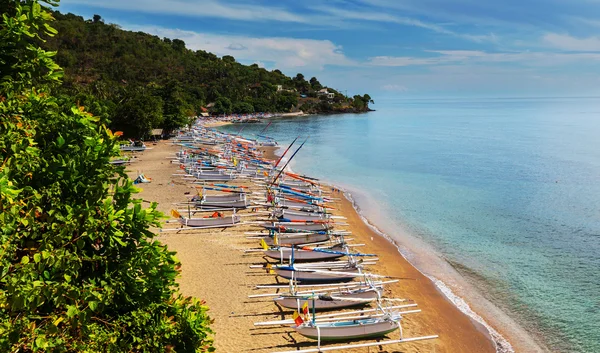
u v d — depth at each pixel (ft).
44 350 23.30
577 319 69.26
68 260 24.66
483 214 127.54
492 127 441.68
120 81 574.15
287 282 75.05
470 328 66.28
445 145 291.38
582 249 98.32
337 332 57.16
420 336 62.69
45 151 28.14
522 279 83.51
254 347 56.44
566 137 322.96
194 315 30.96
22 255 26.20
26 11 28.30
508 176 181.06
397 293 76.79
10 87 28.55
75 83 439.22
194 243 92.89
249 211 118.21
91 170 28.45
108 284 27.17
